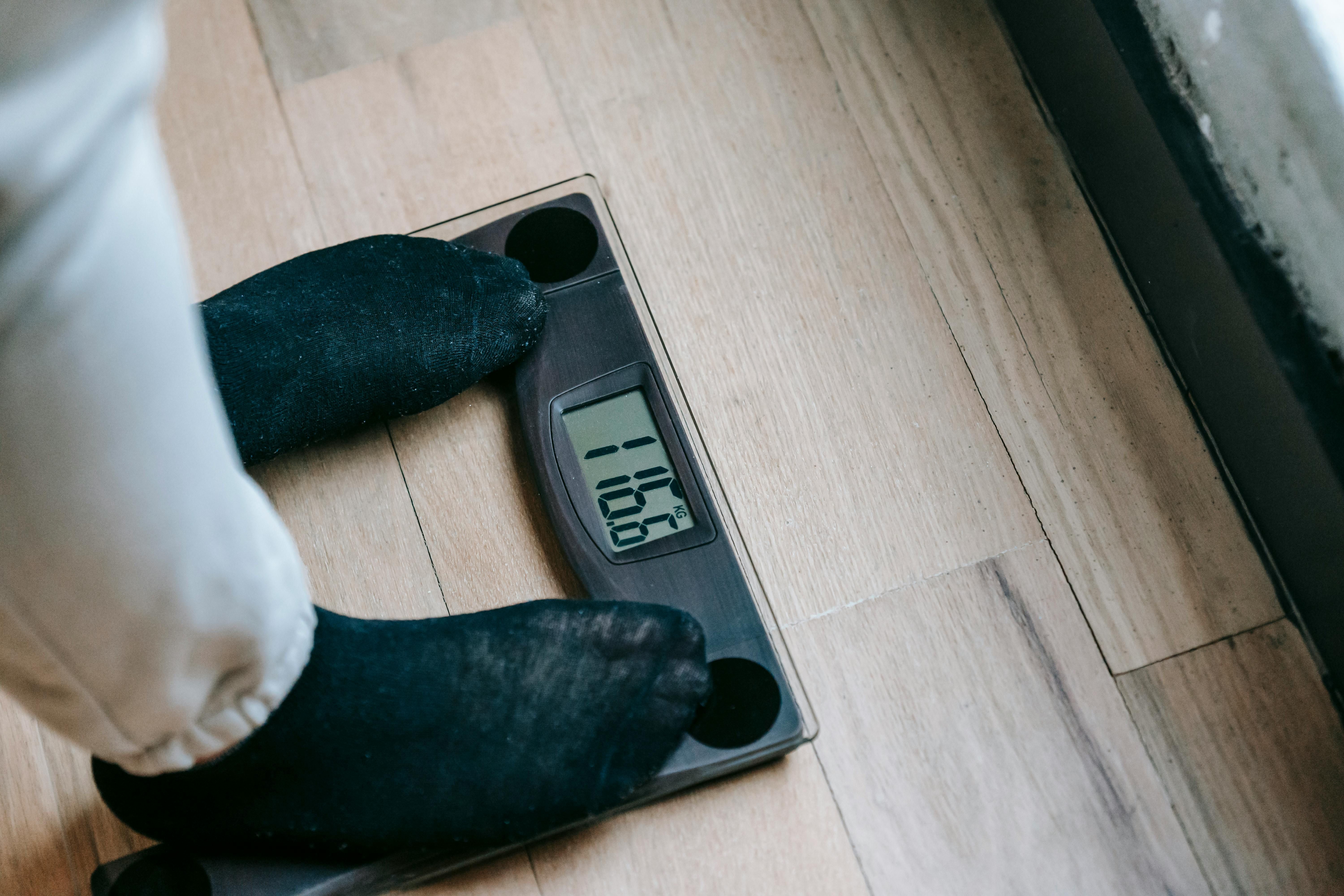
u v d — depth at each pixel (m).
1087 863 0.75
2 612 0.45
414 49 0.99
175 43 0.99
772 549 0.83
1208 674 0.80
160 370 0.41
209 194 0.94
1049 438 0.86
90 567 0.44
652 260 0.91
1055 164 0.95
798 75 0.98
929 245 0.92
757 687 0.75
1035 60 0.97
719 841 0.75
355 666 0.68
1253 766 0.77
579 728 0.70
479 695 0.70
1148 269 0.89
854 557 0.83
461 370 0.81
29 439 0.38
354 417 0.81
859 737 0.78
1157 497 0.85
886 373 0.88
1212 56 0.79
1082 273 0.91
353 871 0.71
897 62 0.99
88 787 0.77
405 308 0.80
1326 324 0.76
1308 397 0.76
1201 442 0.86
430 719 0.69
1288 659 0.80
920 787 0.77
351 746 0.67
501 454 0.85
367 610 0.81
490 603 0.81
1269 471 0.81
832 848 0.75
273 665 0.59
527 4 1.00
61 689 0.51
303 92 0.97
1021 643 0.81
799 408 0.87
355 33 1.00
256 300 0.79
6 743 0.78
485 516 0.84
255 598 0.53
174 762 0.61
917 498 0.84
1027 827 0.76
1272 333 0.78
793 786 0.76
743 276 0.91
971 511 0.84
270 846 0.71
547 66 0.98
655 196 0.94
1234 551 0.83
